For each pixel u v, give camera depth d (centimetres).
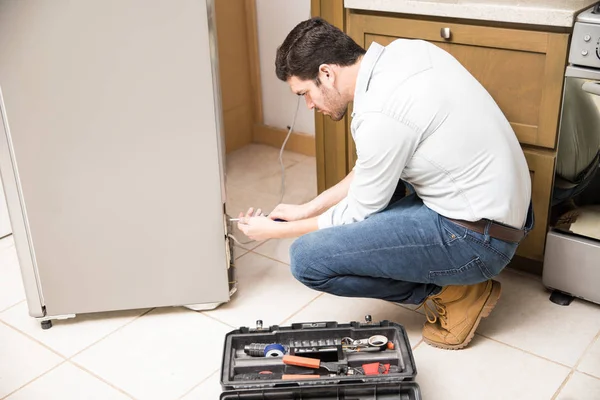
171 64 187
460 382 188
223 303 225
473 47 208
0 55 181
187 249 211
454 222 175
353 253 183
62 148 194
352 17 228
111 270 212
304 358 176
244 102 334
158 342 209
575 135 198
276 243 259
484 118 171
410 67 168
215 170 200
